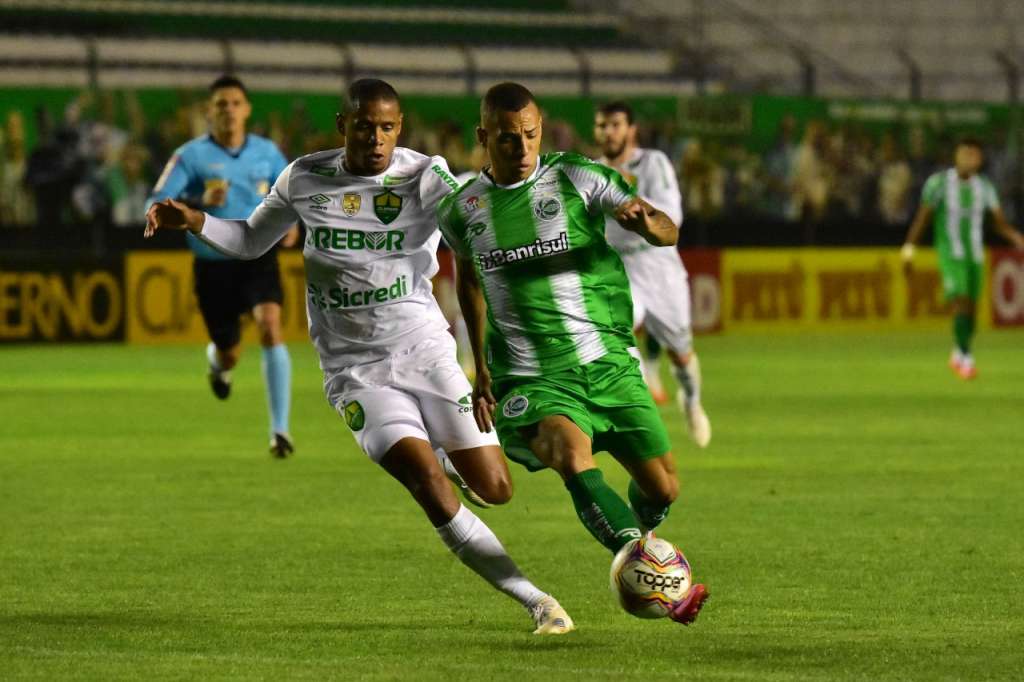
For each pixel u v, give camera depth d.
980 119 83.06
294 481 30.41
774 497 27.95
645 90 91.75
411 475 17.28
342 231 18.06
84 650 16.20
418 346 18.38
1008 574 20.61
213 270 34.88
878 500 27.55
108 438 37.94
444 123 76.38
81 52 83.00
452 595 19.44
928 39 99.38
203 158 34.19
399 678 14.81
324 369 18.72
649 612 15.64
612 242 36.28
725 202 79.12
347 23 92.38
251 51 85.44
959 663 15.47
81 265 68.81
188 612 18.34
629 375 17.92
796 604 18.67
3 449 35.69
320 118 74.75
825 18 98.81
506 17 94.75
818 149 80.38
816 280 78.81
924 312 81.25
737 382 53.03
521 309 17.69
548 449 17.08
